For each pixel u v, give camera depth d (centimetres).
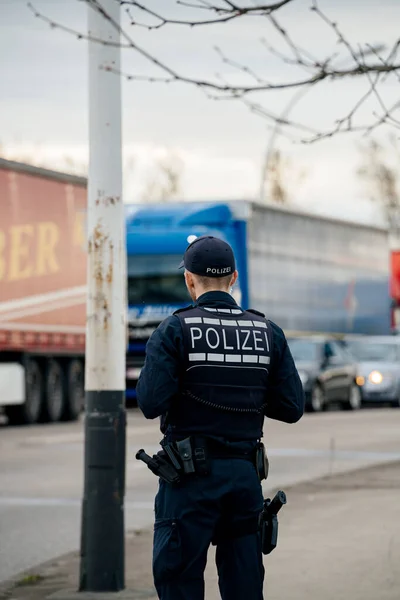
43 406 3500
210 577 1164
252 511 751
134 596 1118
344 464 2264
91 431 1140
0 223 3169
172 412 752
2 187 3178
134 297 3809
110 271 1139
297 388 774
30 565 1339
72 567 1301
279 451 2516
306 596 1073
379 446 2620
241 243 3847
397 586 1105
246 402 755
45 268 3366
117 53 1130
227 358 751
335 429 3120
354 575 1157
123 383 1144
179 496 744
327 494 1748
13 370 3316
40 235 3341
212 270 768
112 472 1138
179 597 744
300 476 2080
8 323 3200
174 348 746
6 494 1903
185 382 748
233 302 771
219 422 749
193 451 742
